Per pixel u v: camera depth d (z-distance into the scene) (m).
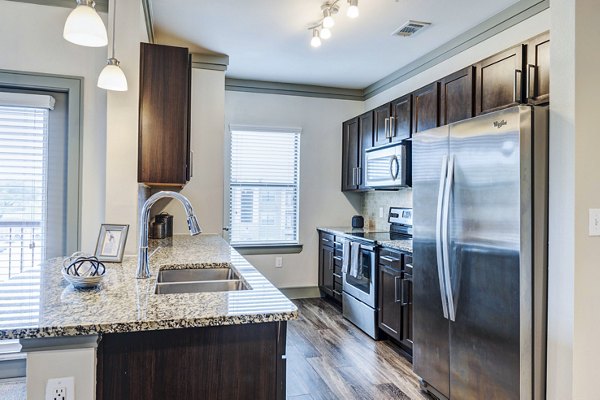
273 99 4.87
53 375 1.21
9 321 1.21
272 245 4.85
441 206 2.35
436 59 3.76
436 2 2.83
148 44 2.55
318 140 5.04
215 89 4.01
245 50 3.83
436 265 2.46
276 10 3.01
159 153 2.55
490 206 2.04
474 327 2.14
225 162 4.72
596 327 1.90
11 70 2.50
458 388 2.26
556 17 1.98
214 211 4.03
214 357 1.36
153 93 2.55
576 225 1.87
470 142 2.17
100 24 1.67
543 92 2.32
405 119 3.70
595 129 1.91
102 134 2.60
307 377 2.78
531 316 1.92
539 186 1.95
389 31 3.34
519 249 1.89
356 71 4.44
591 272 1.89
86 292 1.56
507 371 1.94
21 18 2.52
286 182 4.95
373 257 3.55
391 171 3.81
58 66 2.56
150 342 1.31
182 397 1.34
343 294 4.21
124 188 2.46
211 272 2.27
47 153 2.62
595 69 1.92
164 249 2.83
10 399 2.27
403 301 3.12
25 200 2.59
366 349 3.32
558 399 1.90
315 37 3.14
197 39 3.58
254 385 1.40
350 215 5.16
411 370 2.92
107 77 2.03
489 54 3.12
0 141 2.56
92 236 2.59
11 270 2.57
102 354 1.28
